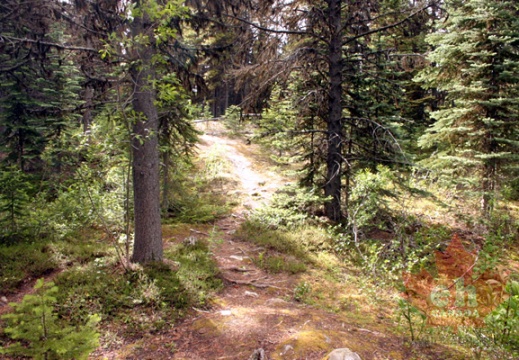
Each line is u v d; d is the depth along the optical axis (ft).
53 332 11.37
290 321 18.31
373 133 36.78
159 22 20.56
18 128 48.06
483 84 36.01
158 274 22.44
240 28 32.42
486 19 34.37
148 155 24.12
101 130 22.21
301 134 40.68
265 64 35.53
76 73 53.21
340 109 39.17
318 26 37.06
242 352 15.23
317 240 33.99
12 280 21.44
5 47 24.45
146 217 24.29
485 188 37.86
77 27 25.11
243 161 77.10
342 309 21.54
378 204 33.47
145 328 17.48
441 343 15.74
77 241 29.22
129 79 21.99
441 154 41.06
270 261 29.43
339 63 38.34
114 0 23.07
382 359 14.05
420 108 65.72
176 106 33.83
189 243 31.71
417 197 38.47
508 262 29.04
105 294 19.54
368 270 27.02
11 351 10.93
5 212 28.96
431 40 39.52
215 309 20.27
